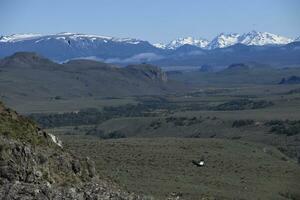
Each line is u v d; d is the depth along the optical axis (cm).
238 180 9681
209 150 11700
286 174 10750
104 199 3881
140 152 10706
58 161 4356
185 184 8506
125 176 8438
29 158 4003
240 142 13450
